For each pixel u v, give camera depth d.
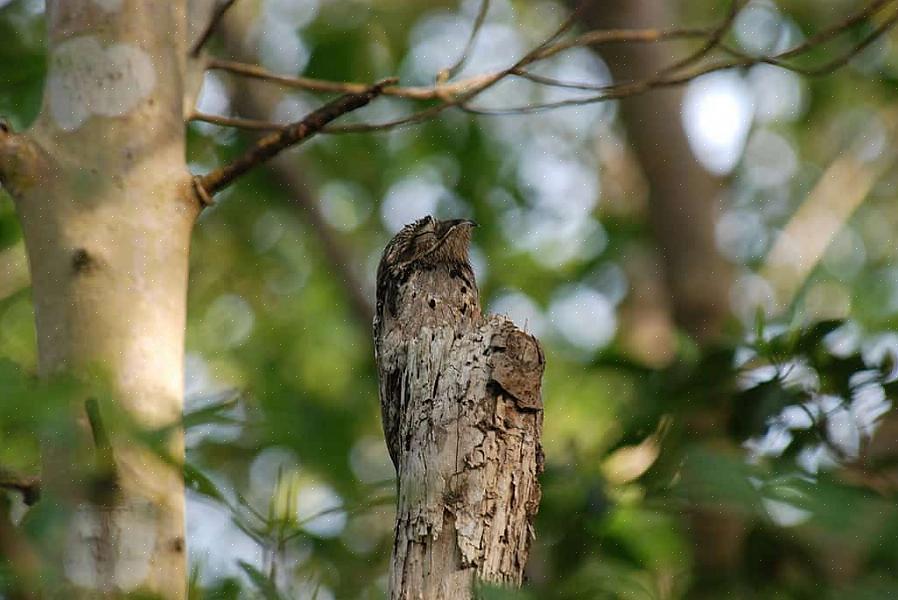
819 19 20.02
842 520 7.75
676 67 11.02
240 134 16.91
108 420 6.03
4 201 13.70
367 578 9.95
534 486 7.35
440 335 7.98
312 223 19.22
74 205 8.12
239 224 21.05
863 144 23.00
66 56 8.49
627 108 18.03
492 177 20.69
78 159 8.25
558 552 9.58
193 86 9.44
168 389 8.01
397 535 7.26
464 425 7.32
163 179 8.48
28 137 8.25
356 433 11.17
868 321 20.62
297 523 8.09
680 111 18.06
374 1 19.39
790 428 9.26
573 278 21.11
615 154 22.55
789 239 21.25
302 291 21.14
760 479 7.91
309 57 18.20
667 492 9.16
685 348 9.91
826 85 22.30
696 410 9.42
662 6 18.31
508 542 7.12
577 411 18.09
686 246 17.59
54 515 5.96
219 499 7.79
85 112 8.38
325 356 20.44
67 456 6.71
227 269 21.03
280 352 20.09
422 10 19.70
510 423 7.34
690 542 10.38
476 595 6.51
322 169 20.73
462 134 20.42
